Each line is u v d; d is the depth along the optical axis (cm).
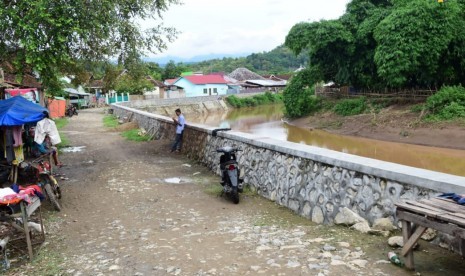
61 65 1319
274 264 478
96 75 1728
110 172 1238
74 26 1000
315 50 3903
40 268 524
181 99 6438
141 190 988
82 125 3225
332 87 4612
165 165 1341
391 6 3688
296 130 3647
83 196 941
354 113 3512
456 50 2967
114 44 1409
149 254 551
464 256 415
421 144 2458
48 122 1095
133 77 1622
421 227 402
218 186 1019
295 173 793
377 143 2650
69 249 595
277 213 769
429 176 509
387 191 568
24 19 950
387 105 3362
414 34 2850
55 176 1162
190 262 510
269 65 14712
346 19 3688
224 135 1160
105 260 539
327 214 675
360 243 523
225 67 14288
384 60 2966
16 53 1125
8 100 906
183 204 851
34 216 769
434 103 2734
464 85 3200
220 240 595
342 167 655
